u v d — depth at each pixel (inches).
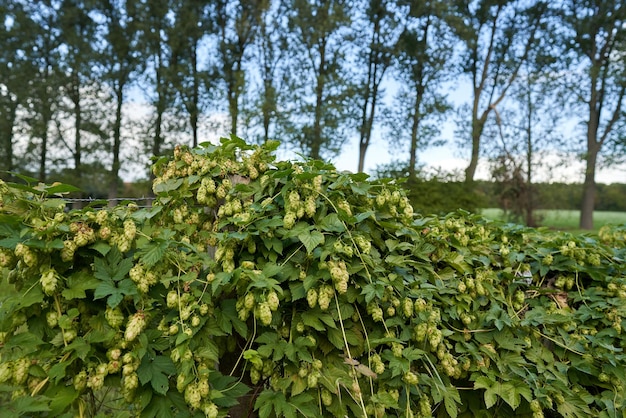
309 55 964.0
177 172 88.6
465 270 97.2
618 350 89.3
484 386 81.7
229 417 77.0
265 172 82.6
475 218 123.3
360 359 79.2
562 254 107.0
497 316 91.7
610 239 130.7
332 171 87.8
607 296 105.4
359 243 77.2
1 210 64.9
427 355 78.3
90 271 67.9
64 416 57.1
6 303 61.0
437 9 923.4
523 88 1008.9
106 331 64.0
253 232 73.8
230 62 992.9
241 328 70.8
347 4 960.9
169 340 66.2
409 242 94.3
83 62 874.1
